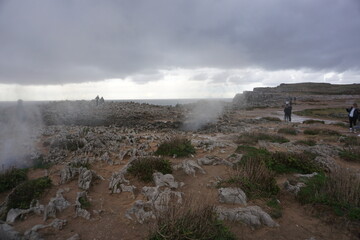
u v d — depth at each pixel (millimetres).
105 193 6004
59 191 5871
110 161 8547
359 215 4562
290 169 7305
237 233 4270
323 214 4863
